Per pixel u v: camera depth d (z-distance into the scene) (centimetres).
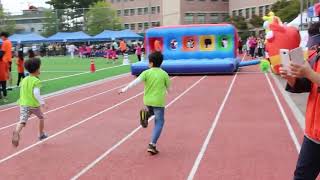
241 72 2709
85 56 5897
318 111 396
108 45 6644
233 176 684
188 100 1538
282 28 1546
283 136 945
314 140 400
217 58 2627
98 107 1438
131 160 793
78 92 1894
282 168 717
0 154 862
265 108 1324
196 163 762
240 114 1230
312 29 415
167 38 2677
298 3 6188
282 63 387
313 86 400
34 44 7856
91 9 9031
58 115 1296
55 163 789
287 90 412
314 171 411
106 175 711
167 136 974
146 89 827
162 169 734
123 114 1284
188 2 10450
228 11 10706
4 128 1126
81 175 715
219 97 1598
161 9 11031
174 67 2548
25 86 884
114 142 934
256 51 4306
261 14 9225
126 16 11731
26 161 809
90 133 1031
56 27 9062
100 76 2725
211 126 1072
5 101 1620
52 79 2552
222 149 850
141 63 2611
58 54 6881
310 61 409
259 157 786
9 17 9756
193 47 2652
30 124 1159
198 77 2445
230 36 2627
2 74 1605
